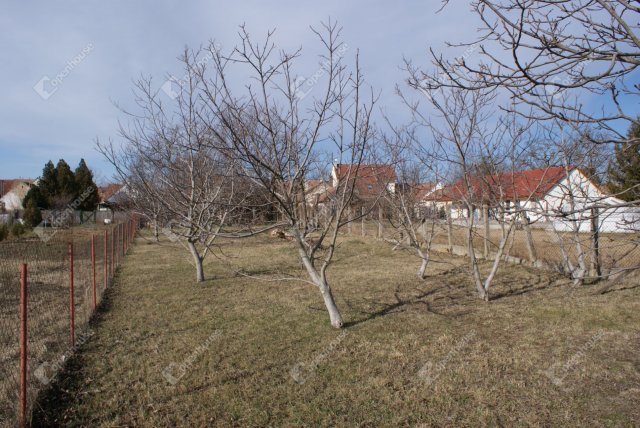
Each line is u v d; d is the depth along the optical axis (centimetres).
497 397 392
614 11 194
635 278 835
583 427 339
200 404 394
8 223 2392
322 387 422
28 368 457
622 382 413
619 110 234
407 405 383
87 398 411
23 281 356
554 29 235
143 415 376
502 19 215
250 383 434
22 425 346
